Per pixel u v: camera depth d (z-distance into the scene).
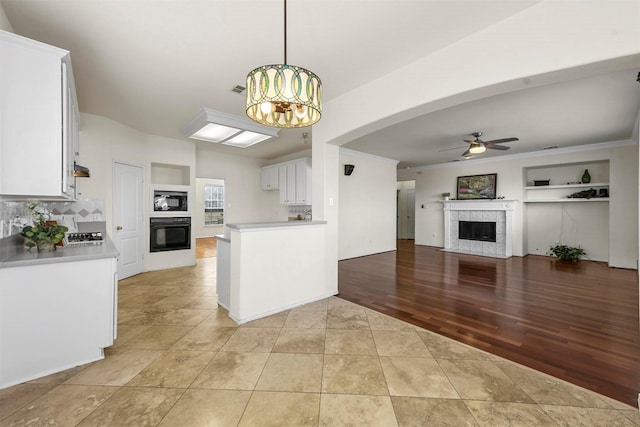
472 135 4.93
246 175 7.12
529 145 5.70
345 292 3.84
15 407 1.60
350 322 2.83
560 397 1.72
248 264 2.85
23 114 1.76
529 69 1.95
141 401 1.67
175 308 3.22
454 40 2.31
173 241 5.34
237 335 2.54
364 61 2.62
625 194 5.27
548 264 5.62
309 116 2.07
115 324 2.19
